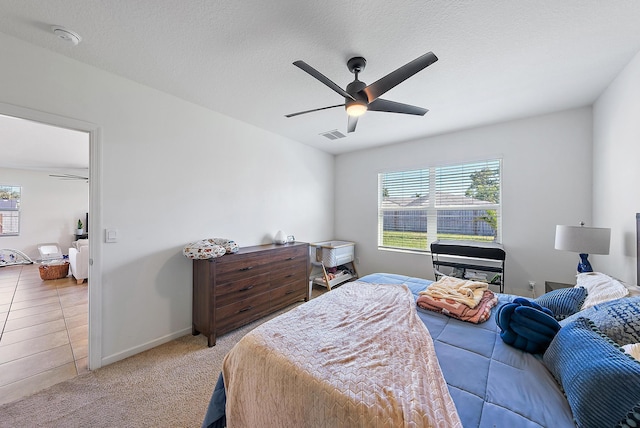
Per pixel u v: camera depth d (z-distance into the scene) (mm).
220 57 1946
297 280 3422
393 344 1247
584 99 2621
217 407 1383
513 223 3205
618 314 1114
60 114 1903
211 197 2902
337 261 4078
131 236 2275
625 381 725
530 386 993
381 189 4469
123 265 2223
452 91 2445
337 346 1234
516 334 1284
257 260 2863
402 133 3688
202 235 2814
